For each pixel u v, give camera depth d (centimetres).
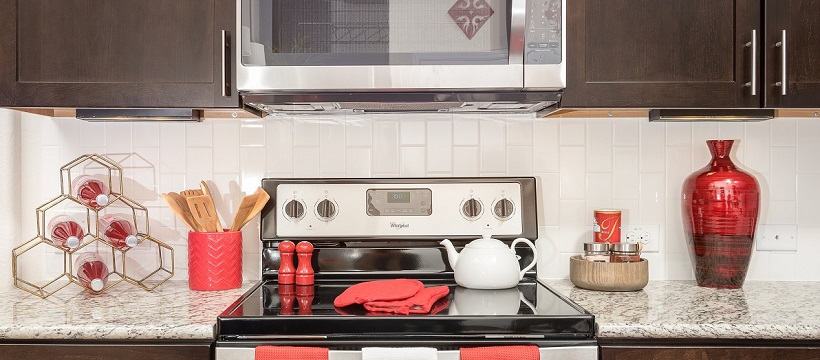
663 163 204
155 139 202
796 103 169
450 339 144
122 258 194
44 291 187
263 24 165
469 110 197
